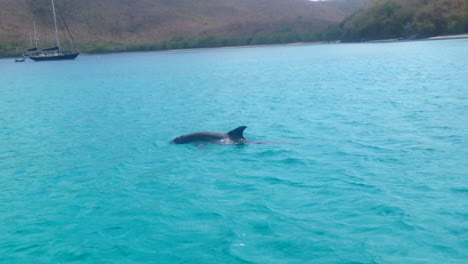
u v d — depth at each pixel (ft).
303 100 70.59
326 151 39.96
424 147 39.29
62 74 159.63
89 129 56.59
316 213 26.78
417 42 222.89
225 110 65.36
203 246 23.54
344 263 21.40
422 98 64.69
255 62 169.27
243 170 35.73
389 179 31.78
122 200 30.55
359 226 24.85
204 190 31.63
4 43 341.82
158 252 23.24
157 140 48.29
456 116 51.08
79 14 420.77
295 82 96.73
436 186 29.99
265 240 23.88
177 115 63.57
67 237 25.43
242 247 23.26
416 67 108.47
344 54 181.27
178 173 35.83
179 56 259.80
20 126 60.80
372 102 64.34
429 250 22.11
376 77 95.14
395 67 112.47
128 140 49.08
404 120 50.78
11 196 32.50
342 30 314.96
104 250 23.76
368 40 280.72
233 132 44.42
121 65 198.18
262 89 87.97
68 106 79.00
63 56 256.93
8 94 102.94
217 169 36.35
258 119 56.95
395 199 28.14
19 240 25.38
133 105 76.23
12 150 46.70
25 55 270.87
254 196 29.99
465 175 31.78
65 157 42.88
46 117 67.72
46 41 356.38
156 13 453.99
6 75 167.32
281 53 226.17
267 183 32.40
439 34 239.50
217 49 344.49
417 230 24.04
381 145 40.86
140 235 25.16
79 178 36.01
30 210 29.63
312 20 413.18
